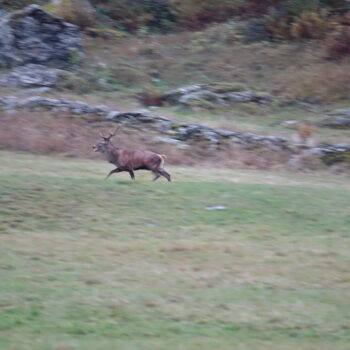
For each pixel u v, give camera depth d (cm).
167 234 1415
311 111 3100
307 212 1623
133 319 919
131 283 1085
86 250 1270
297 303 1013
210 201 1680
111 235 1395
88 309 948
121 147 2489
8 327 866
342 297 1059
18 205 1543
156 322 912
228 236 1414
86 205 1582
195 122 2784
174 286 1080
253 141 2630
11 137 2470
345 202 1750
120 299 995
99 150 1873
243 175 2222
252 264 1228
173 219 1525
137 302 987
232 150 2572
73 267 1159
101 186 1750
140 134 2627
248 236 1423
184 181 1978
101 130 2630
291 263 1244
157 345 810
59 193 1652
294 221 1555
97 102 2956
